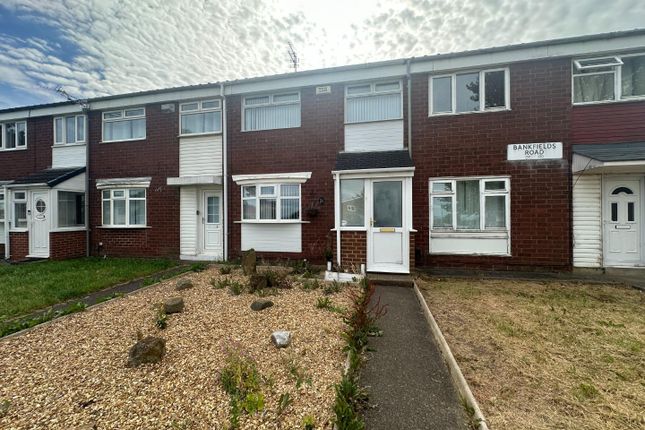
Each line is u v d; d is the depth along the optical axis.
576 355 3.41
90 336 3.76
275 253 9.10
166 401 2.48
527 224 7.66
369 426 2.29
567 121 7.46
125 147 10.56
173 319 4.29
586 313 4.78
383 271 7.25
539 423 2.33
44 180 9.99
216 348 3.39
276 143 9.21
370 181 7.51
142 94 10.20
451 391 2.74
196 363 3.06
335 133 8.78
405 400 2.60
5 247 10.40
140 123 10.64
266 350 3.35
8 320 4.48
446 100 8.22
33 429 2.17
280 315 4.43
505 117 7.76
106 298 5.42
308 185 8.91
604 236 7.41
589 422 2.35
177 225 10.10
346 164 7.73
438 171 8.12
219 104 9.81
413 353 3.47
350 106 8.82
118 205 10.74
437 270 7.89
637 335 3.95
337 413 2.09
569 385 2.83
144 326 4.05
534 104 7.61
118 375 2.87
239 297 5.36
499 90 7.91
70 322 4.22
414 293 6.00
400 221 7.39
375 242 7.39
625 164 6.23
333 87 8.80
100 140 10.82
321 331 3.86
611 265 7.37
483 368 3.13
